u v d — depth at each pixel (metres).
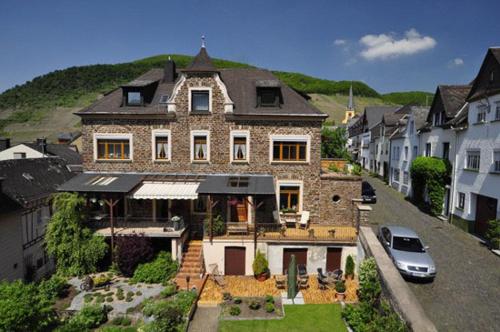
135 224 24.38
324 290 20.28
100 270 23.19
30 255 24.77
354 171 26.66
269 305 17.91
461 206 28.17
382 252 18.88
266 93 26.14
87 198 24.67
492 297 16.42
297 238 22.50
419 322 13.09
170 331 15.65
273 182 24.44
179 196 22.28
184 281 21.11
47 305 16.27
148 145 25.92
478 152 25.95
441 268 19.77
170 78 29.66
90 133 25.92
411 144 40.56
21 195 24.31
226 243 22.66
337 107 176.25
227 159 25.81
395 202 37.94
